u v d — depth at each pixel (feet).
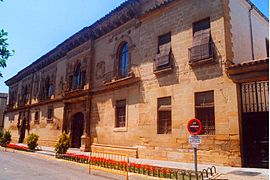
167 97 45.24
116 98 56.80
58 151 53.78
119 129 54.19
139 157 47.60
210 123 38.22
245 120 35.40
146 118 48.01
